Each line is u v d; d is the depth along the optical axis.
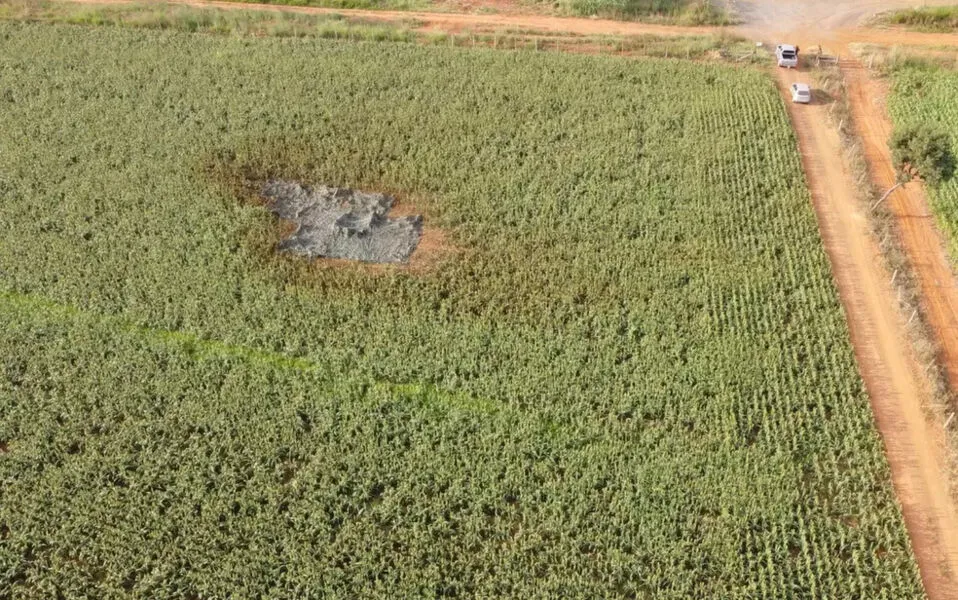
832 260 36.44
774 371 30.98
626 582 25.72
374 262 36.22
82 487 28.06
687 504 27.31
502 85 47.06
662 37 52.06
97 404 30.73
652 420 30.12
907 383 31.28
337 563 26.34
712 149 42.00
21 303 34.59
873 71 48.34
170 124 44.56
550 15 55.31
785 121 43.88
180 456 28.98
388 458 28.92
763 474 27.94
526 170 40.88
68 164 41.81
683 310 33.53
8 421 29.97
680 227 37.41
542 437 29.38
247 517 27.34
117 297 34.50
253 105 45.88
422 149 42.41
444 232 37.81
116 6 56.12
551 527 26.84
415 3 56.91
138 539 26.72
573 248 36.50
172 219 38.38
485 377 31.27
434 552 26.44
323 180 40.97
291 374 31.62
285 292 34.66
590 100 45.78
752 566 25.77
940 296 34.78
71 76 48.41
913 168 38.06
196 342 33.00
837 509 27.17
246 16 54.22
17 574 26.16
